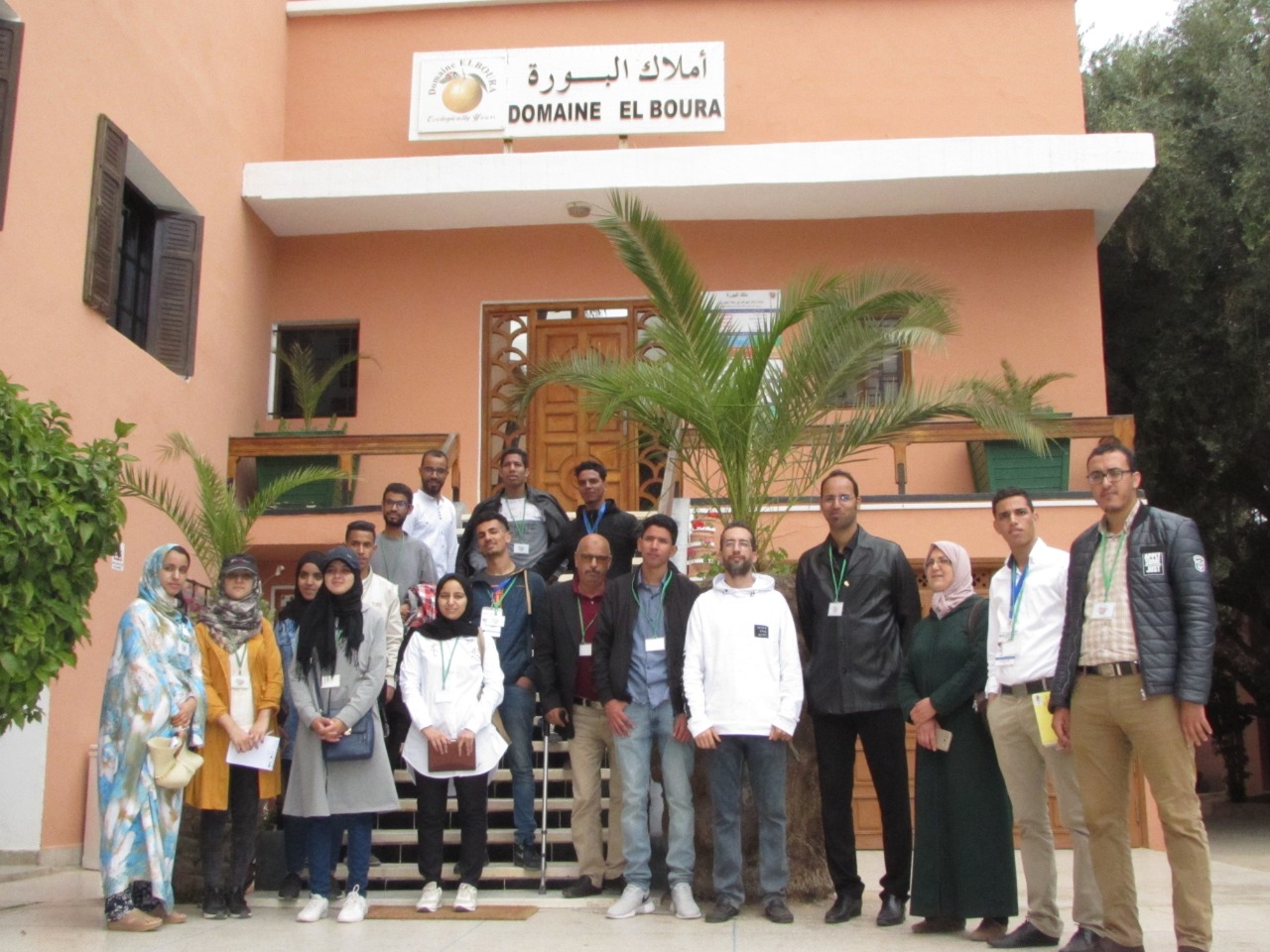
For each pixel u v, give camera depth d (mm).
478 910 5539
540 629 6066
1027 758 4883
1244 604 14312
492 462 11016
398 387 11062
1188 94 12953
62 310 7520
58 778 7480
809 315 6676
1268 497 13492
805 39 11328
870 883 7016
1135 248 12227
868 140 10945
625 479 10977
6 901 6227
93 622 7805
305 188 10469
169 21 9062
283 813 5879
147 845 5281
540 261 11148
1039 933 4816
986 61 11188
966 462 10617
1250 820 13938
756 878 5715
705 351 6234
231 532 7918
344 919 5344
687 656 5410
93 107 7941
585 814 5895
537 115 10758
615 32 11406
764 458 6324
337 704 5562
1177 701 4258
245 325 10562
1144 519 4441
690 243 11023
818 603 5516
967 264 10828
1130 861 4457
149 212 9305
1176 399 12750
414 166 10461
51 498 5000
